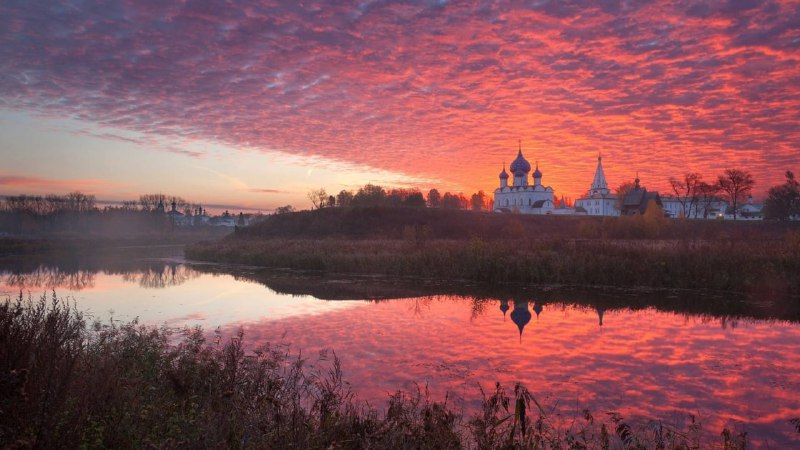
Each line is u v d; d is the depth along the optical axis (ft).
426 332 50.37
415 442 20.34
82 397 18.40
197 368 27.20
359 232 222.07
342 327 52.75
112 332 36.01
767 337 48.85
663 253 92.73
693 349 44.09
